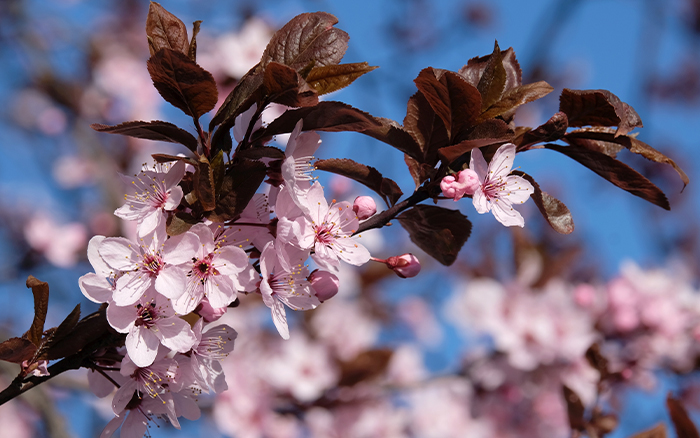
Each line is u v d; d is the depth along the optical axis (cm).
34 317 54
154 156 54
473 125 56
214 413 94
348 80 55
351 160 56
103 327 54
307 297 56
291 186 54
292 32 56
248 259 54
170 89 54
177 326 54
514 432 91
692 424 64
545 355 81
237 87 55
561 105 56
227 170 55
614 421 68
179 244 54
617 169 56
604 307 83
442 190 56
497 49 56
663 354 80
